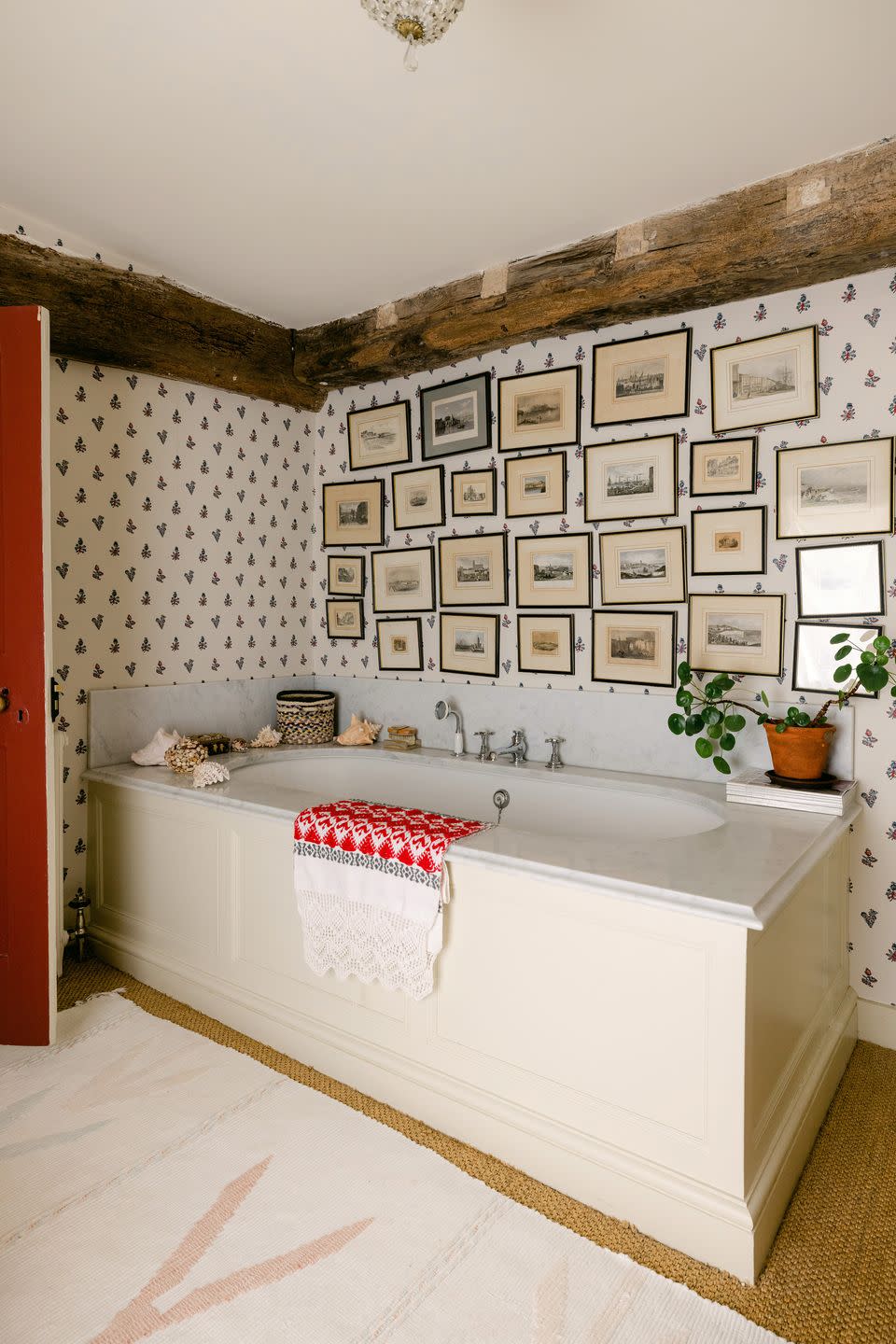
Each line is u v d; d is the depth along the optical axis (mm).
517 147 2031
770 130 1933
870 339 2234
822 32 1601
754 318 2432
